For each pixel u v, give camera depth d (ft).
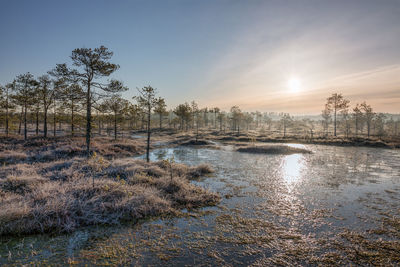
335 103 186.29
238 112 269.23
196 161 71.72
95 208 25.36
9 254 17.44
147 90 67.00
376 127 265.54
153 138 156.56
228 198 33.96
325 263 17.49
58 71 56.85
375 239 21.42
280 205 30.94
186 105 225.15
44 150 70.74
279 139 157.99
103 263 16.84
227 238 21.29
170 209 27.86
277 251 19.19
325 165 64.69
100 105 63.57
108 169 44.93
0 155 57.82
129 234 21.57
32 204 25.25
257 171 55.52
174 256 18.04
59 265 16.43
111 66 60.18
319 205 31.12
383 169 58.65
